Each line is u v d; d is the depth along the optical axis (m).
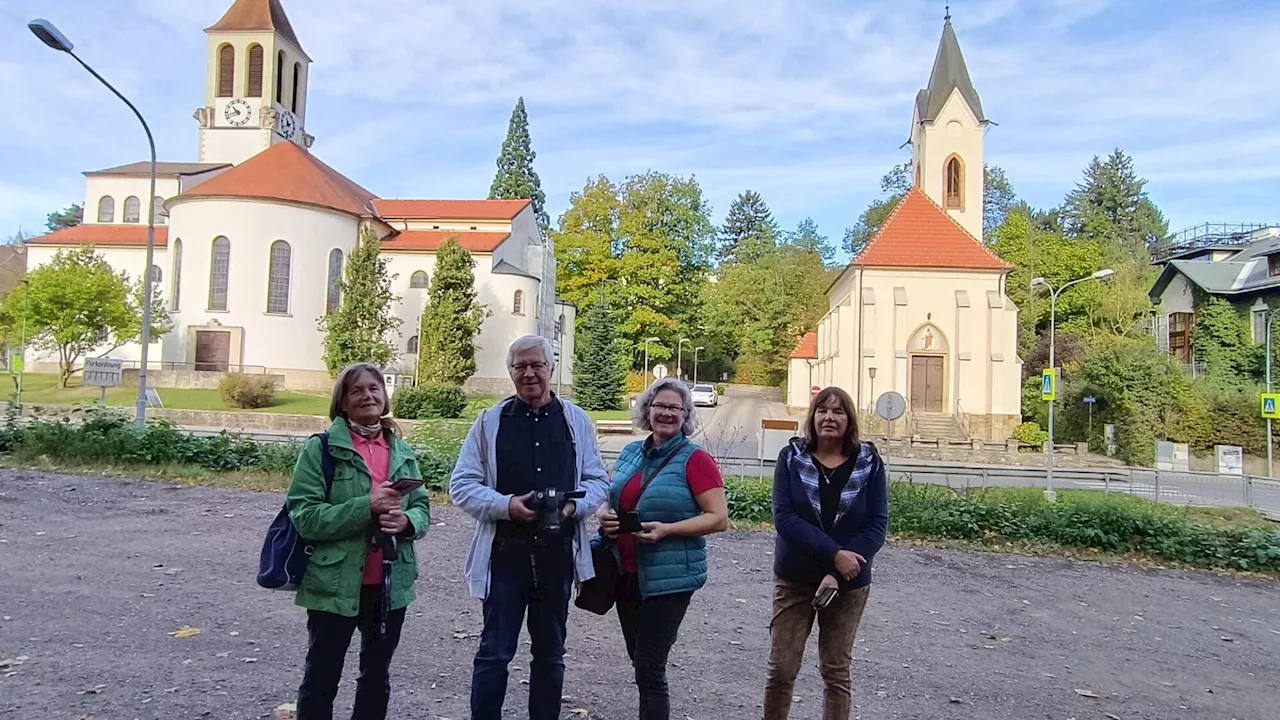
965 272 39.38
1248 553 11.59
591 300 63.09
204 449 14.79
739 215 114.00
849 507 4.61
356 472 4.12
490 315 48.31
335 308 48.19
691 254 68.44
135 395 38.84
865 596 4.64
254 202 45.34
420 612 7.25
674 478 4.54
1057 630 8.02
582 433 4.55
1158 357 38.53
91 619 6.54
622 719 5.12
